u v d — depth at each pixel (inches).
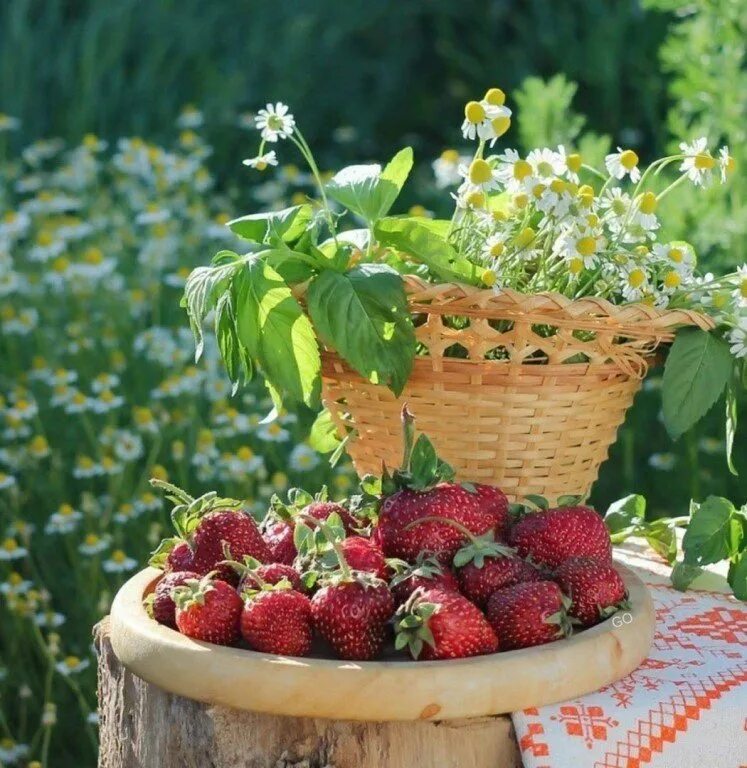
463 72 239.8
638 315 65.5
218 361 132.4
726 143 124.8
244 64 230.2
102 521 114.3
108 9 224.1
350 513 65.1
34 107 211.8
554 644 56.1
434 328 66.4
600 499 133.8
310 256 68.4
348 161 226.7
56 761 110.3
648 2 130.1
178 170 158.9
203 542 61.3
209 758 56.8
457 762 55.0
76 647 111.7
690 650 63.7
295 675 53.4
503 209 71.9
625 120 193.2
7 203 164.2
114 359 131.2
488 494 62.7
